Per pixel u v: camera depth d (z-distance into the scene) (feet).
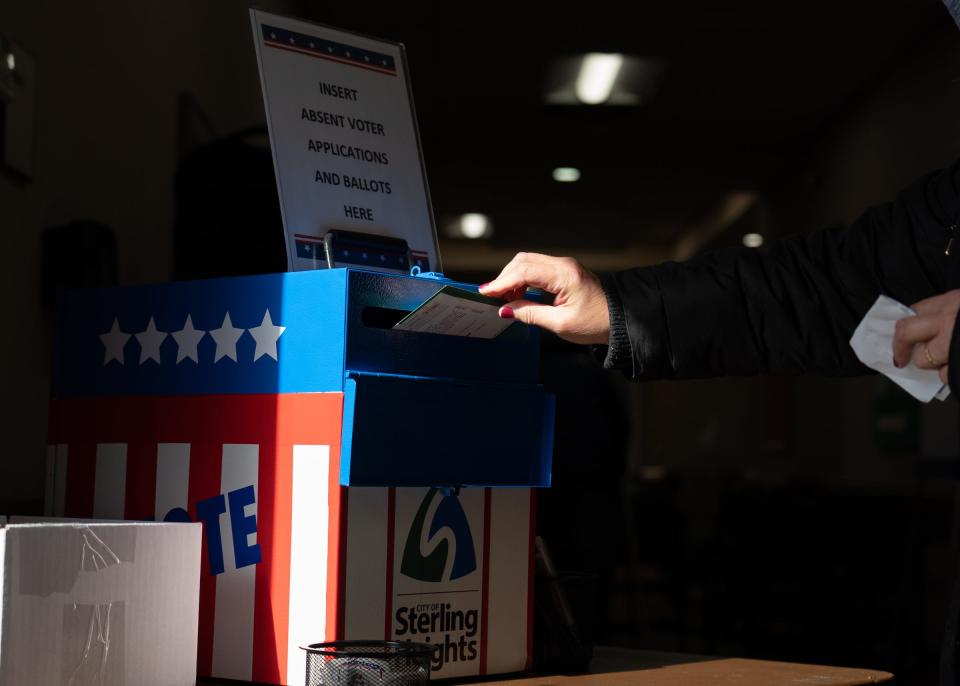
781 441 26.40
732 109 22.71
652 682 3.30
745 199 28.60
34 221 4.58
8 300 4.33
